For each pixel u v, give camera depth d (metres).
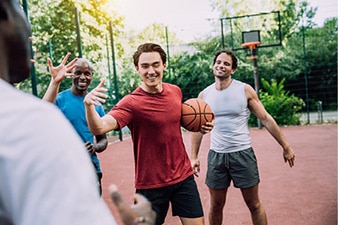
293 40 20.56
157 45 2.92
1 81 0.68
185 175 2.97
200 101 3.21
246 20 22.17
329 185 5.99
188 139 13.52
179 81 19.42
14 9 0.78
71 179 0.62
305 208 4.95
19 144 0.60
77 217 0.60
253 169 3.63
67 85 11.60
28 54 0.82
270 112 15.81
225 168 3.68
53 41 17.67
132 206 0.97
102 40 19.78
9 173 0.59
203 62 19.41
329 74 20.00
